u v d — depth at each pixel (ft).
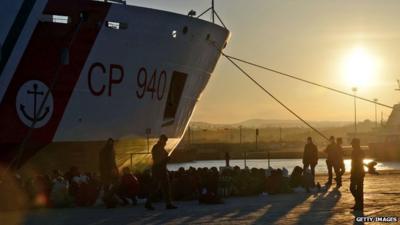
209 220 44.01
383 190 65.57
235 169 64.28
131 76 65.16
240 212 48.55
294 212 48.47
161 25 65.87
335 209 50.42
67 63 59.88
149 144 70.74
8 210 49.78
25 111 58.70
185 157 311.27
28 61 58.49
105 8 60.90
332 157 74.08
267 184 63.62
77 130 62.23
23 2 57.82
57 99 60.29
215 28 74.49
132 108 66.39
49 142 60.44
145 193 55.83
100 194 55.98
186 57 71.26
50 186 51.85
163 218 45.11
